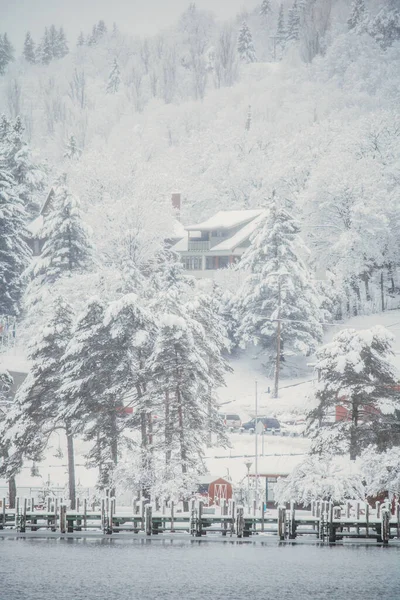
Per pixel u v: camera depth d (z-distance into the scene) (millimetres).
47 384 98812
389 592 60969
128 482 89812
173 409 93562
